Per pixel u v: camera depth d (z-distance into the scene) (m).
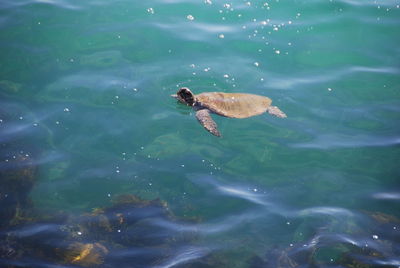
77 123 7.14
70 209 5.84
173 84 7.94
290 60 8.62
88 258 5.20
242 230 5.62
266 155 6.78
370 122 7.34
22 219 5.66
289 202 6.04
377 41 9.13
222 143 6.99
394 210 5.95
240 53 8.75
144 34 9.16
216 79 8.06
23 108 7.33
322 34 9.30
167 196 6.07
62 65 8.28
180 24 9.52
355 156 6.75
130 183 6.23
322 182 6.35
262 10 10.00
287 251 5.38
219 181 6.32
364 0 10.23
